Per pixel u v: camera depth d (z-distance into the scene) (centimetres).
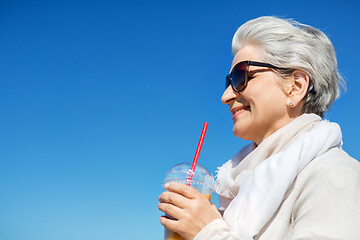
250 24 214
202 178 180
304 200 156
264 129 202
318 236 139
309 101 202
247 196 170
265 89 198
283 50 199
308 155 165
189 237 154
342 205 142
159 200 170
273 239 156
